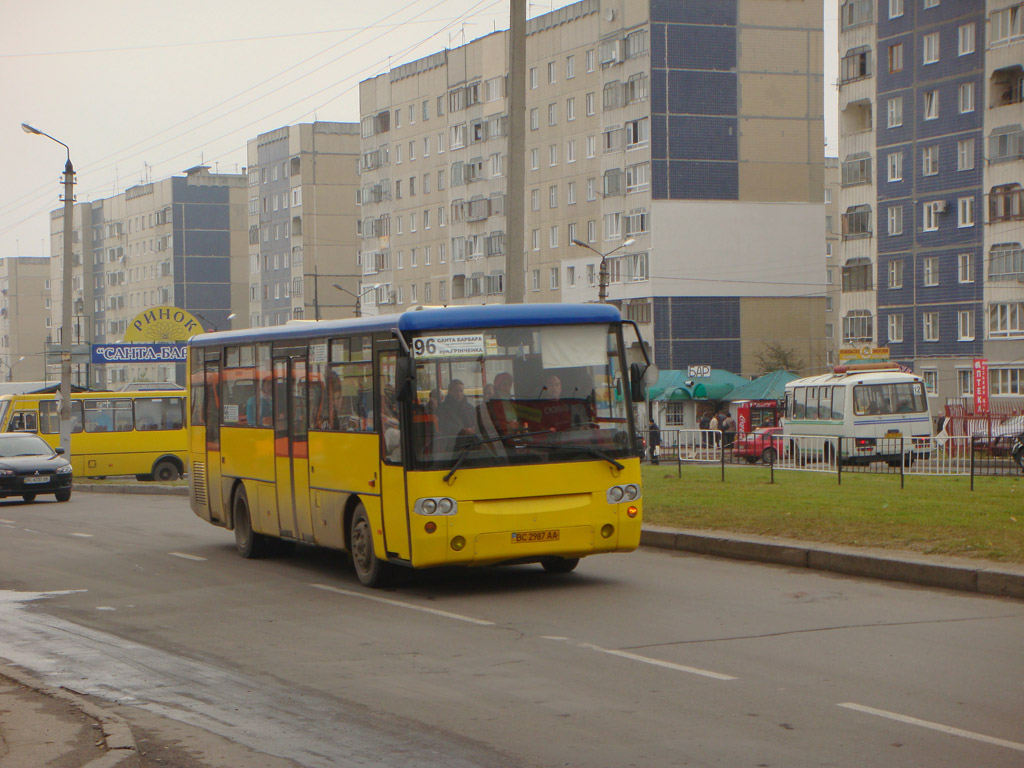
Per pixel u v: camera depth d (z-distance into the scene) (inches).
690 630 421.7
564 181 3540.8
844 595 492.1
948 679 336.2
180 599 540.4
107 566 676.1
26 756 271.6
